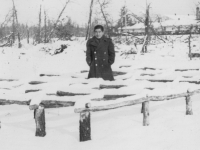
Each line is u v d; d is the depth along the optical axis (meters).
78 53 25.91
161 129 5.04
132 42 31.33
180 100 7.23
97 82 7.48
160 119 5.70
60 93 7.29
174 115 5.92
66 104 6.42
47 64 20.56
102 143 4.51
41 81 9.56
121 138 4.68
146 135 4.76
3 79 10.70
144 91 7.60
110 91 7.27
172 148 4.09
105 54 7.46
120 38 32.78
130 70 11.45
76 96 6.88
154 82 9.18
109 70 7.68
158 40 32.06
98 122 5.79
